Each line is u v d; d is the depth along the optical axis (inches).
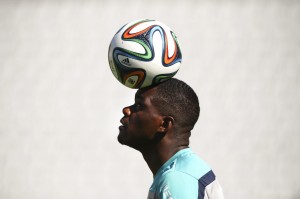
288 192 1261.1
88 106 1284.4
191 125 383.9
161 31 388.2
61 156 1285.7
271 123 1268.5
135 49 380.5
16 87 1311.5
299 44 1275.8
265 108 1268.5
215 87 1262.3
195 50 1263.5
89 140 1278.3
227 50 1267.2
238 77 1267.2
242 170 1261.1
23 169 1293.1
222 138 1259.8
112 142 1273.4
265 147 1264.8
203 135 1259.8
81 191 1273.4
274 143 1266.0
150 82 383.6
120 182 1263.5
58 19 1306.6
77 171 1279.5
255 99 1268.5
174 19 1267.2
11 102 1309.1
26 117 1306.6
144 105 380.2
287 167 1264.8
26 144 1296.8
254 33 1274.6
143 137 380.5
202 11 1264.8
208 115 1262.3
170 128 376.8
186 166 359.3
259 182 1261.1
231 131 1262.3
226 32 1269.7
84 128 1282.0
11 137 1302.9
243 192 1258.0
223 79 1262.3
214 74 1263.5
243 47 1269.7
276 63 1274.6
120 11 1284.4
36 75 1309.1
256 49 1272.1
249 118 1268.5
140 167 1264.8
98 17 1290.6
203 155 1259.2
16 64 1316.4
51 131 1290.6
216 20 1268.5
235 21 1269.7
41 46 1309.1
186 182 347.9
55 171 1285.7
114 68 396.2
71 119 1289.4
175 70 389.4
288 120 1273.4
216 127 1261.1
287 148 1268.5
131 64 382.0
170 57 383.9
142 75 381.4
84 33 1294.3
